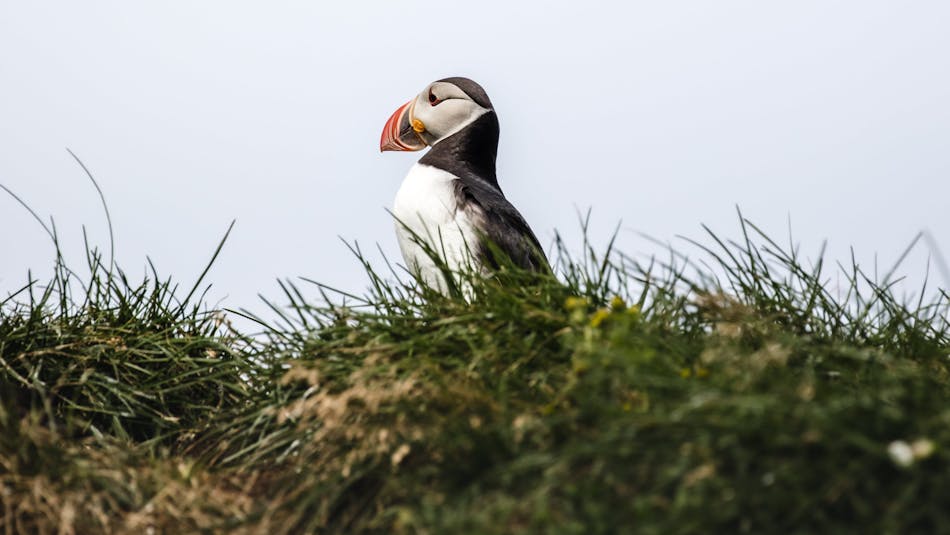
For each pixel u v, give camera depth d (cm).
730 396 683
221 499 817
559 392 779
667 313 867
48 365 964
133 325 1008
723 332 830
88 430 940
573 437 717
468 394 776
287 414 839
